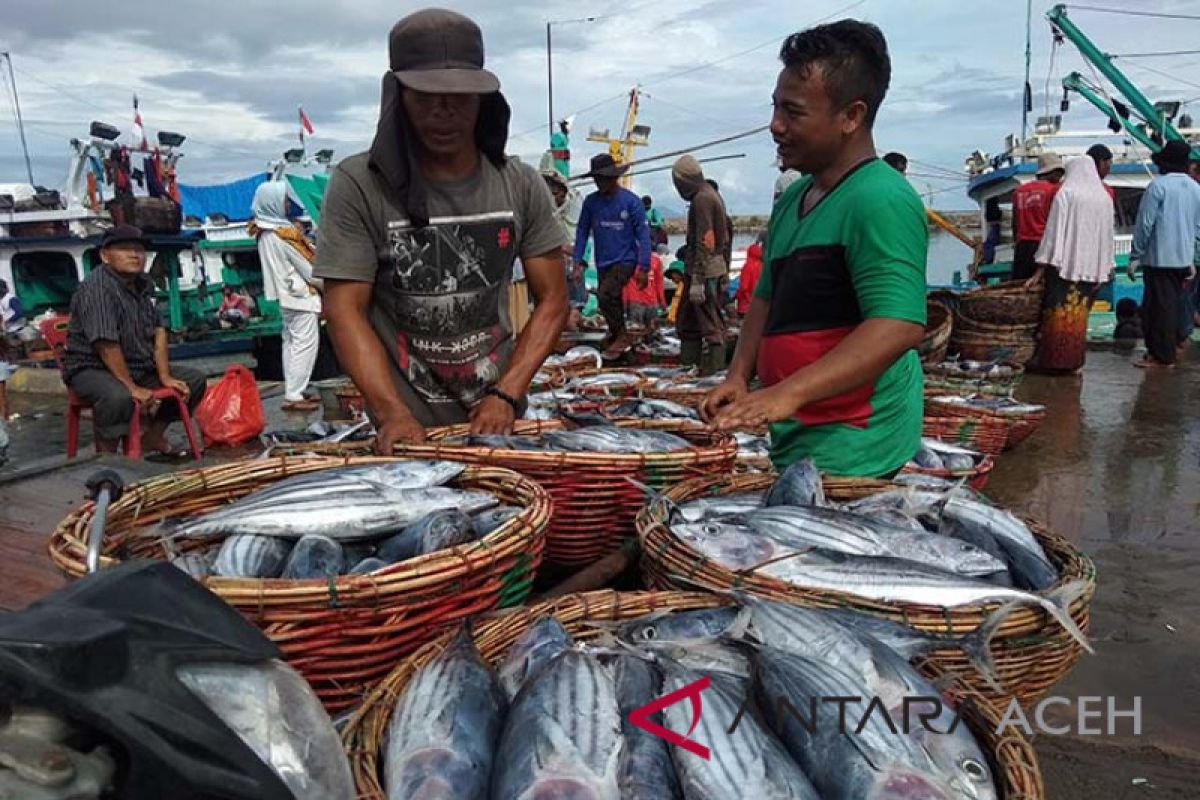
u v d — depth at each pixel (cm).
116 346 670
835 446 327
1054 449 670
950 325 880
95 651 94
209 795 98
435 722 181
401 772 171
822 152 294
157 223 1194
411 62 298
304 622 204
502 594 243
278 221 917
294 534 264
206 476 301
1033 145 1503
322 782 120
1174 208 968
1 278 1341
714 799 173
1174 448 666
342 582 206
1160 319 1011
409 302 336
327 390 801
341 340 326
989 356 951
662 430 425
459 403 362
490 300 348
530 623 232
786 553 267
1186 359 1074
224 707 112
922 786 169
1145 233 992
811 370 280
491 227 335
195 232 1317
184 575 123
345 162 322
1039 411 649
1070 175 934
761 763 178
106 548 248
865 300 285
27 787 92
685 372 833
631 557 308
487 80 296
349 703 215
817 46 281
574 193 1342
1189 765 280
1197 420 753
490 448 317
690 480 325
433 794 165
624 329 1068
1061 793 269
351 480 279
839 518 279
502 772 171
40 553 357
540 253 362
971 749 185
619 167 1003
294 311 930
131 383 676
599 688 187
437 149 313
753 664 211
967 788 177
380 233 323
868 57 281
